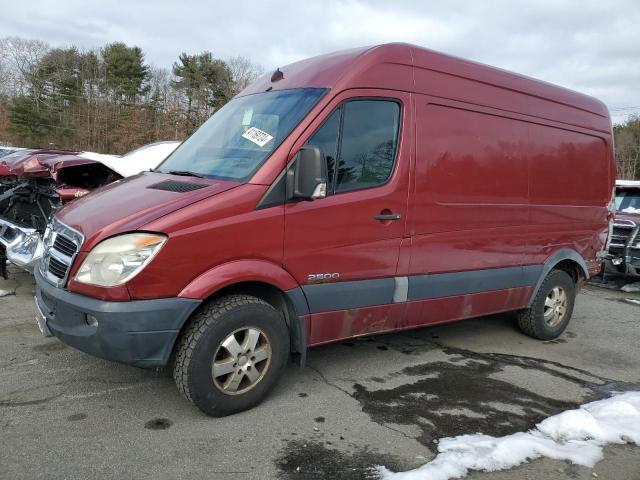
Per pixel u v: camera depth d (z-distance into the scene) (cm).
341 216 402
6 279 725
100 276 333
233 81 5728
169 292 338
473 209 491
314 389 432
